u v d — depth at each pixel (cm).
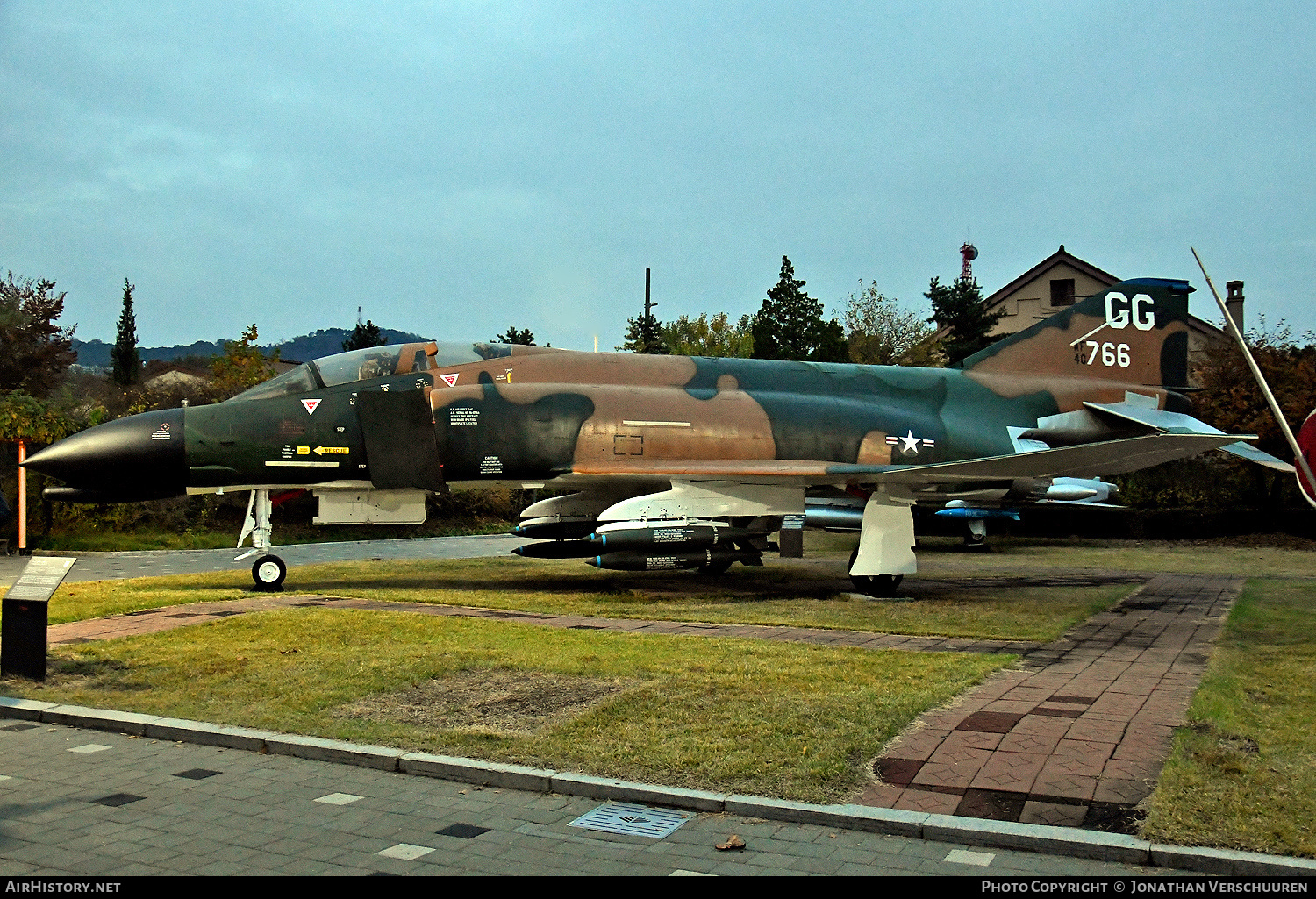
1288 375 2812
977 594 1555
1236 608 1366
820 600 1457
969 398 1764
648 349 4391
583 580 1722
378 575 1742
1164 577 1862
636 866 470
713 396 1619
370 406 1438
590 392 1559
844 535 3164
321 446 1464
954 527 3228
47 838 498
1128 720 693
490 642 993
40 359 3659
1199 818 501
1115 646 1040
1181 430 1755
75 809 546
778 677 827
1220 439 1195
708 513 1502
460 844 499
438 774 614
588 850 491
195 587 1488
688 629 1132
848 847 495
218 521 2842
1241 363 2944
